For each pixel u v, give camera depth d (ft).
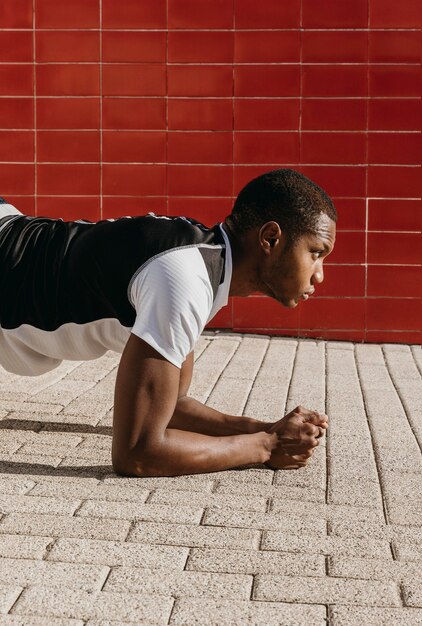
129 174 21.91
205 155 21.77
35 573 8.10
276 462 11.18
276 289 10.35
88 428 12.99
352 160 21.48
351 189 21.52
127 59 21.66
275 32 21.34
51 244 10.87
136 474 10.54
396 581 8.12
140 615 7.39
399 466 11.68
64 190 22.03
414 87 21.26
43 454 11.64
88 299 10.47
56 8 21.61
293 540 9.01
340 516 9.73
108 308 10.41
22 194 22.09
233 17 21.40
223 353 19.47
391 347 21.21
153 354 10.00
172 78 21.63
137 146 21.85
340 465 11.59
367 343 21.72
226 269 10.15
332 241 10.30
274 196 10.05
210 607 7.56
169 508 9.76
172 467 10.56
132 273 10.07
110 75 21.70
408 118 21.31
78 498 10.00
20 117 21.93
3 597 7.63
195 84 21.62
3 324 10.98
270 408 14.65
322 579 8.13
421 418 14.34
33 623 7.22
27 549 8.61
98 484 10.44
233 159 21.71
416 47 21.16
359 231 21.57
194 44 21.53
